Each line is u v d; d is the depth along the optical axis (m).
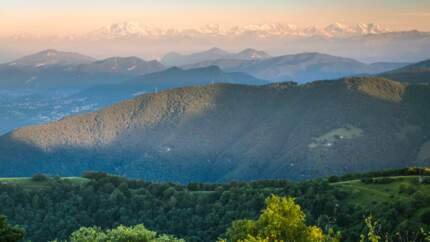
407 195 112.81
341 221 109.75
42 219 136.62
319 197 118.94
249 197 131.25
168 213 136.12
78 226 133.25
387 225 95.00
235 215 124.00
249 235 37.25
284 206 38.91
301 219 39.06
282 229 38.00
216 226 123.69
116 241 66.50
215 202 138.75
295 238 38.00
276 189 138.38
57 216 136.88
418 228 86.00
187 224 130.25
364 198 118.25
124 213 138.88
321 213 115.88
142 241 67.19
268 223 38.59
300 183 136.75
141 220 135.00
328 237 38.06
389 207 106.12
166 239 68.88
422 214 94.81
